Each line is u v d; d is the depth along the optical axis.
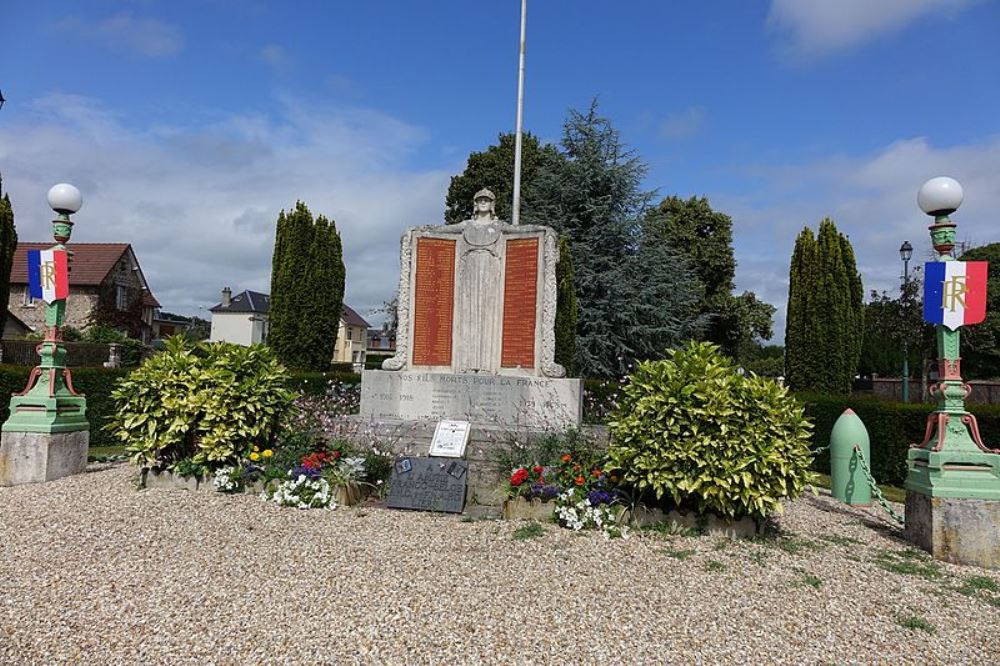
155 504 6.87
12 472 8.14
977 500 5.91
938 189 6.42
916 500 6.37
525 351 9.45
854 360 14.34
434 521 6.47
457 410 9.28
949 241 6.47
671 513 6.42
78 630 3.89
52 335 8.70
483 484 7.71
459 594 4.48
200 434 7.84
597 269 25.45
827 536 6.62
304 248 17.59
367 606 4.26
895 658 3.79
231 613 4.14
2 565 5.03
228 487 7.37
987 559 5.83
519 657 3.62
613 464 6.47
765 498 6.04
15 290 36.34
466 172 34.66
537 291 9.44
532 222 26.09
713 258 36.28
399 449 8.30
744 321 37.22
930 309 6.46
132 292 39.78
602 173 25.31
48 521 6.26
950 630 4.23
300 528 6.10
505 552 5.46
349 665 3.51
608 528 6.13
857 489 8.54
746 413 6.13
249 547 5.50
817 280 14.27
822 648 3.88
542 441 7.73
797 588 4.87
